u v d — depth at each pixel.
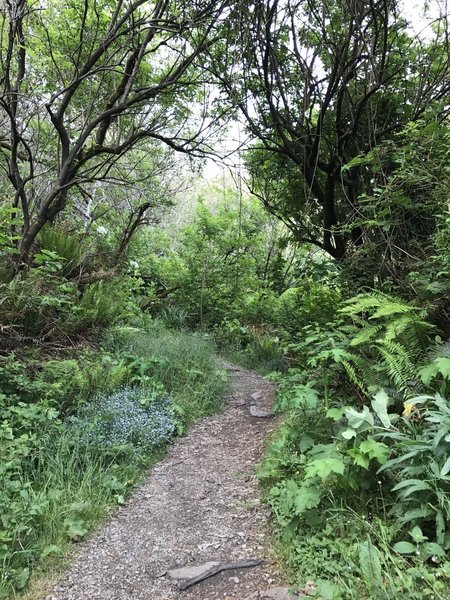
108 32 6.14
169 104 7.81
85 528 3.07
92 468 3.53
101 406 4.48
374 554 2.23
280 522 2.94
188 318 10.30
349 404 3.90
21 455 3.41
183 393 5.51
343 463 2.73
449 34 6.11
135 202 10.53
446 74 6.10
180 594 2.49
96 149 6.86
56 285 5.91
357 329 4.29
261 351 8.81
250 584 2.51
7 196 8.15
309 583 2.37
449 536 2.24
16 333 4.88
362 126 7.00
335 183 7.37
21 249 6.17
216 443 4.62
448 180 4.28
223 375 6.36
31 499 3.03
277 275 10.09
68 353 5.33
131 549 2.90
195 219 11.30
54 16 7.20
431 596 1.99
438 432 2.39
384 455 2.59
